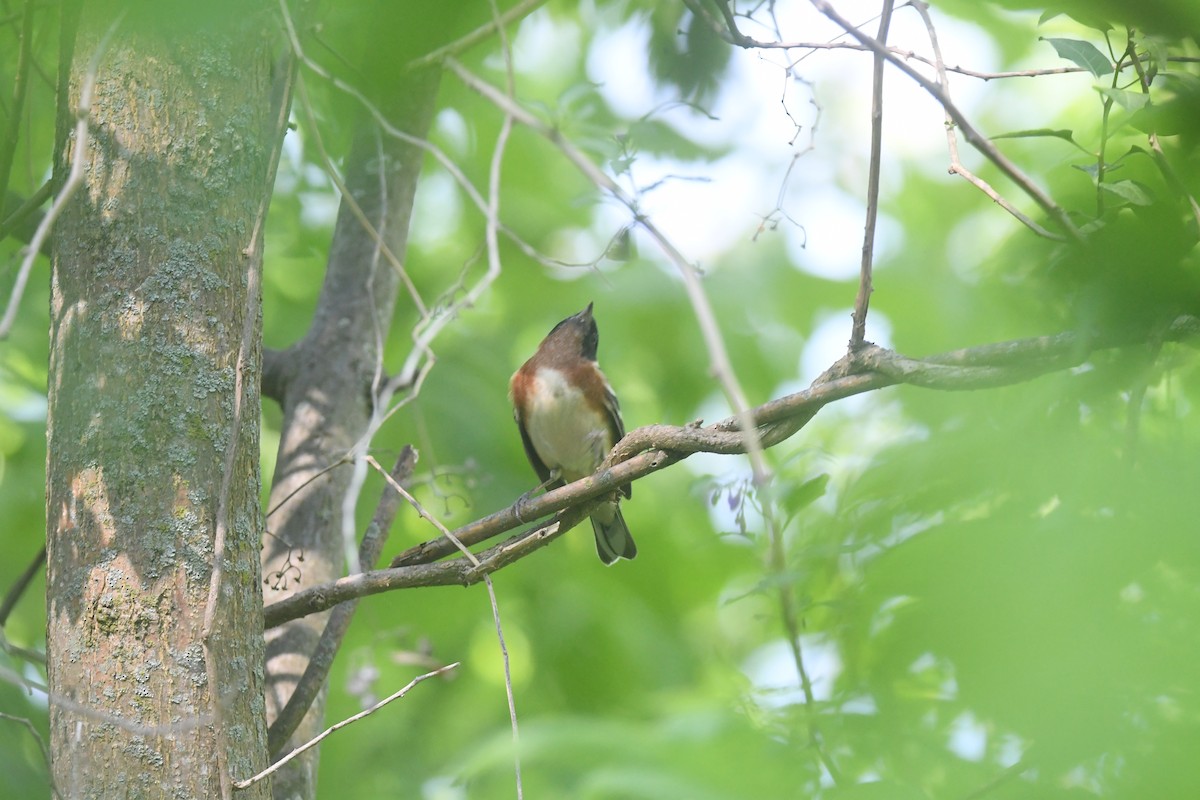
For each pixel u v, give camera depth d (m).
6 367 12.16
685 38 9.44
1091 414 5.79
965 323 7.28
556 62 15.02
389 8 4.84
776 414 6.10
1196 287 4.45
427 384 14.27
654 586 15.32
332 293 9.09
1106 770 4.16
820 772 6.02
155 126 5.44
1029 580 4.27
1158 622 4.06
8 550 13.44
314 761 7.58
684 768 5.98
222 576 5.12
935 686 5.69
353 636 13.58
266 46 5.86
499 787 8.23
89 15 5.59
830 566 7.02
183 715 4.86
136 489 5.09
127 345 5.24
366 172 9.20
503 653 5.32
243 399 5.31
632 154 6.90
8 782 8.41
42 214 8.61
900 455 5.99
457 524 13.59
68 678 4.91
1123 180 5.04
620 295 15.91
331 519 8.27
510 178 15.76
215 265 5.44
